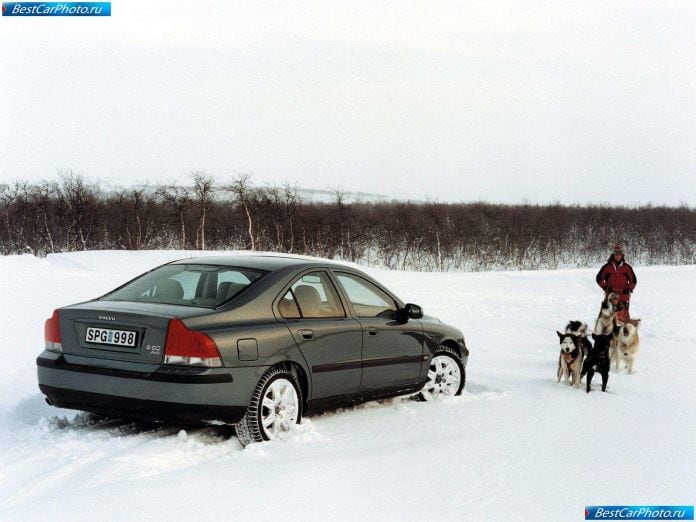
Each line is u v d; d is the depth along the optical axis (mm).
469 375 9719
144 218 64625
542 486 4781
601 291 30219
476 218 75188
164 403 5246
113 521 3871
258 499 4285
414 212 75062
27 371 8688
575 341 9188
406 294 25766
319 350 6176
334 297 6676
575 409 7484
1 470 4750
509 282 32844
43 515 3947
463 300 23938
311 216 63688
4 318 13320
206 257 6879
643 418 7094
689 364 11680
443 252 63844
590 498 4578
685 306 22266
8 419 6438
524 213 81438
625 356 10820
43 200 62375
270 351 5711
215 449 5484
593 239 73625
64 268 28609
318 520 3996
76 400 5648
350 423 6562
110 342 5555
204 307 5734
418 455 5406
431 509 4254
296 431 5848
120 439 5574
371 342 6785
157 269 6668
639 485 4891
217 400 5309
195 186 61531
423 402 7695
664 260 69625
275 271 6289
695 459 5570
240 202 61719
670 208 93562
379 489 4574
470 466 5168
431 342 7660
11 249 57906
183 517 3957
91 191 64625
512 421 6797
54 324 5844
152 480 4598
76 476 4672
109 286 20938
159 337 5348
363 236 64875
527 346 13648
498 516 4184
